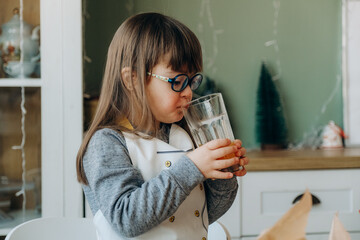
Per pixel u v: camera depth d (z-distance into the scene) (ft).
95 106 5.68
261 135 6.60
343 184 5.48
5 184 4.98
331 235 1.33
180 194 2.40
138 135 2.87
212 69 6.62
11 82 4.97
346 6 6.72
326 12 6.73
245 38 6.64
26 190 5.00
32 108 5.00
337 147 6.63
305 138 6.73
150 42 2.86
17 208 4.99
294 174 5.44
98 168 2.63
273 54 6.68
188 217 2.87
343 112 6.73
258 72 6.68
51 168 5.02
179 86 2.87
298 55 6.72
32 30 4.98
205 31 6.59
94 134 2.87
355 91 6.75
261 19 6.67
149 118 2.88
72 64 5.01
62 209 5.03
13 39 4.97
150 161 2.84
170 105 2.87
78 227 3.12
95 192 2.60
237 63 6.64
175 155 2.89
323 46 6.75
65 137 5.02
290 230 1.07
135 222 2.40
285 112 6.71
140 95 2.87
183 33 2.95
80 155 2.88
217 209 3.13
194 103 2.51
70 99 5.01
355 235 5.50
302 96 6.73
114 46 3.08
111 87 3.04
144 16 3.07
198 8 6.56
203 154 2.42
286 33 6.70
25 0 4.99
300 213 1.09
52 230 3.03
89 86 6.30
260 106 6.59
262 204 5.41
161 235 2.73
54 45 4.99
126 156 2.77
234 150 2.44
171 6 6.51
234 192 3.16
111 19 6.38
